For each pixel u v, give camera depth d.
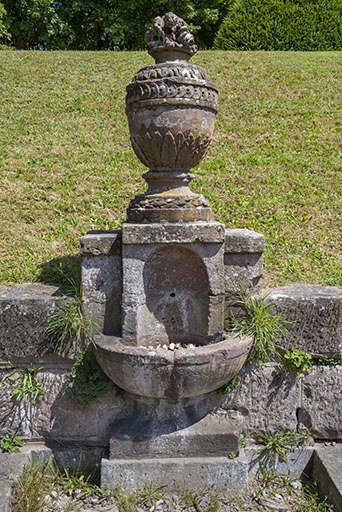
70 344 2.69
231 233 2.72
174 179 2.59
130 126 2.58
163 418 2.70
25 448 2.79
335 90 6.61
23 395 2.73
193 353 2.37
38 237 3.72
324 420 2.87
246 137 5.55
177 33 2.54
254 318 2.65
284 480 2.79
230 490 2.66
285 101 6.35
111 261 2.62
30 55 8.18
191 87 2.42
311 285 3.16
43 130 5.54
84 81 7.00
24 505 2.44
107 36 18.39
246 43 9.22
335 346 2.77
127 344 2.56
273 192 4.54
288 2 9.16
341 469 2.61
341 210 4.30
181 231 2.47
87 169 4.77
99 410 2.79
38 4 14.63
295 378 2.84
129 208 2.67
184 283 2.77
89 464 2.80
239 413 2.86
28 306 2.63
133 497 2.58
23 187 4.38
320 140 5.46
